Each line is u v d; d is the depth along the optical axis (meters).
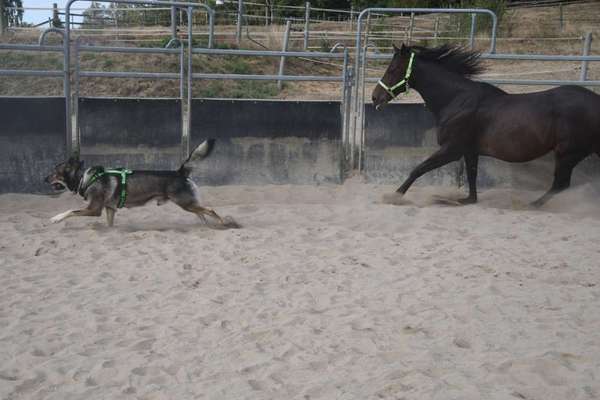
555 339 5.05
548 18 27.06
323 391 4.30
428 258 7.12
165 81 17.88
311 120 10.80
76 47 10.12
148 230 8.19
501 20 23.77
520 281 6.41
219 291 6.11
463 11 10.44
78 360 4.77
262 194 10.22
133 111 10.49
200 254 7.21
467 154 9.78
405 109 10.82
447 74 9.78
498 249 7.45
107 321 5.45
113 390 4.37
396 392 4.25
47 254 7.18
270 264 6.87
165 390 4.36
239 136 10.72
